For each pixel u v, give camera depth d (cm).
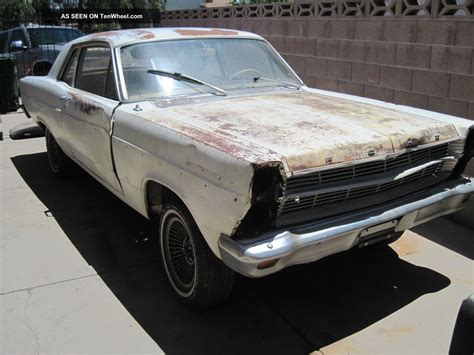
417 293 361
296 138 299
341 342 309
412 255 418
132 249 433
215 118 346
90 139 439
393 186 323
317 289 368
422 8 540
